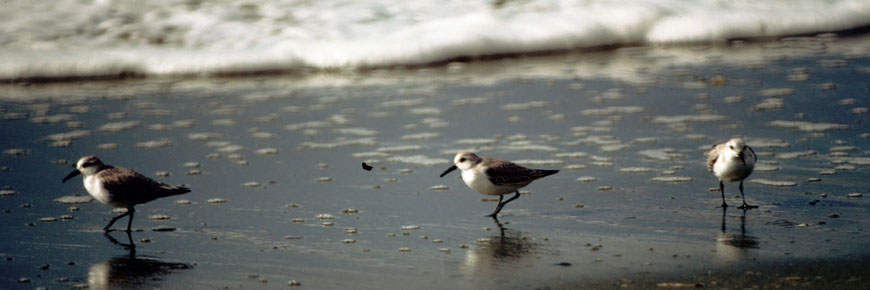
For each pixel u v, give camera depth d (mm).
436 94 17500
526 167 10969
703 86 17516
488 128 14539
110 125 15172
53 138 14180
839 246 8305
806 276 7422
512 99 16828
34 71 19516
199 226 9602
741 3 25688
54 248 8805
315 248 8711
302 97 17531
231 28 22391
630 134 13891
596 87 17781
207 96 17766
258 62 20453
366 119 15445
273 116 15836
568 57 21547
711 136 13586
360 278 7730
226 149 13484
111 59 20156
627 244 8617
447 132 14328
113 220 9602
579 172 11766
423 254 8453
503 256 8320
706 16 24234
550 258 8211
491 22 22906
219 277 7840
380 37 21906
